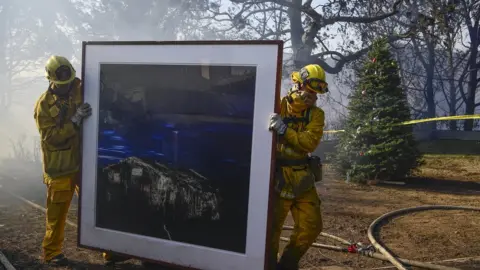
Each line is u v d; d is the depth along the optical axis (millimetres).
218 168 3727
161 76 3926
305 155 3891
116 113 4129
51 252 4391
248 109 3598
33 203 6930
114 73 4113
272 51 3494
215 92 3721
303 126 3799
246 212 3627
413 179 11094
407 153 10391
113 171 4172
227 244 3705
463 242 5645
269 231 3543
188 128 3840
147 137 4020
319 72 3787
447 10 18984
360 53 20516
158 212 3988
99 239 4238
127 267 4434
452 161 15203
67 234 5469
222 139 3707
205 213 3785
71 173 4312
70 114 4285
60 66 4180
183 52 3805
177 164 3893
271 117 3496
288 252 3943
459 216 7035
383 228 6285
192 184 3830
